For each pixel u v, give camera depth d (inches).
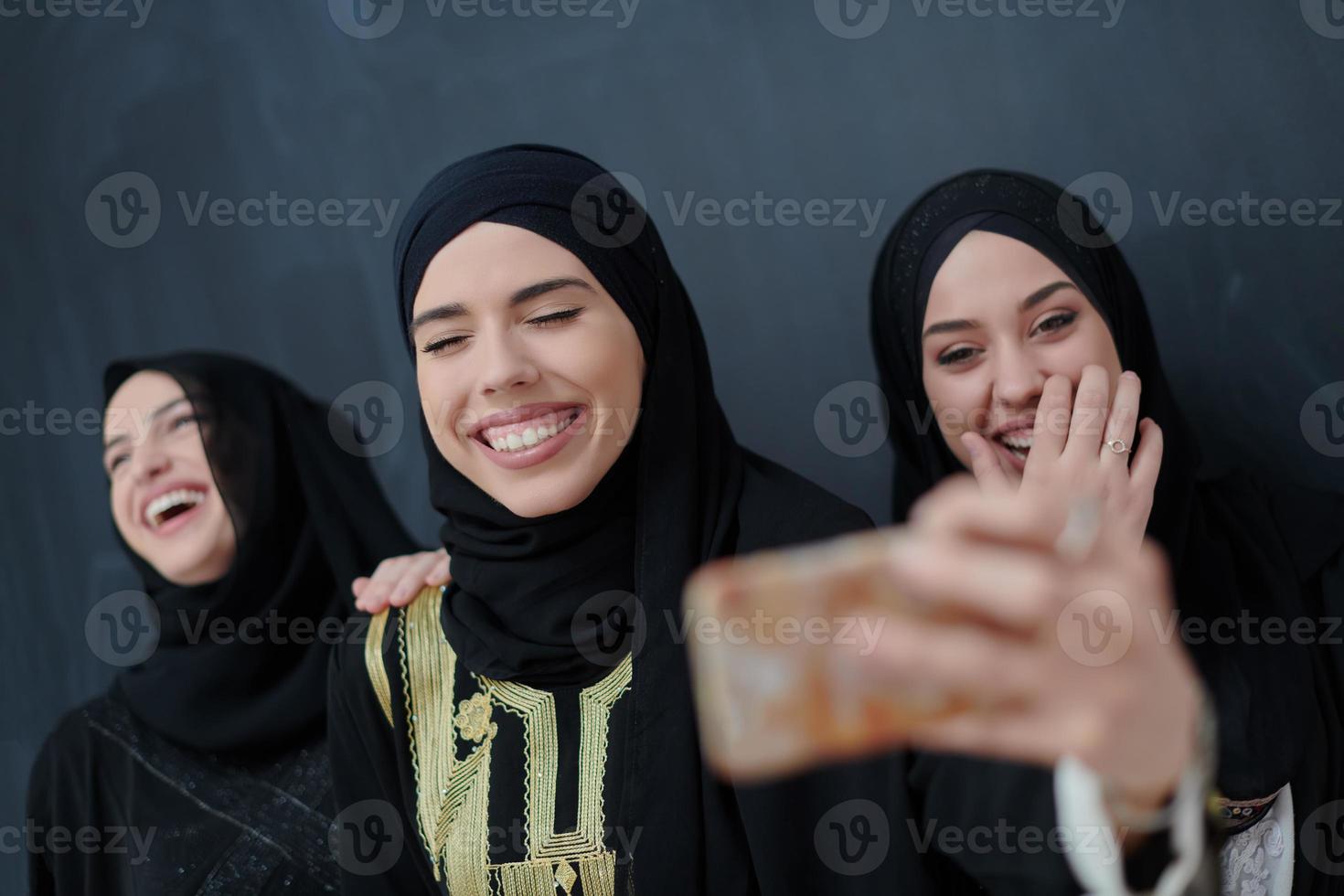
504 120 72.9
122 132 81.2
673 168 69.8
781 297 68.4
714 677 18.4
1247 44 61.6
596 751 45.9
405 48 74.7
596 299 45.3
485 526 49.3
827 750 18.7
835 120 67.2
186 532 62.0
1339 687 52.6
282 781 58.6
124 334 81.5
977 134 65.2
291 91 77.5
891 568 18.5
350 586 63.5
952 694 18.6
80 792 61.0
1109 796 23.5
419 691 49.7
